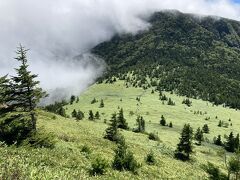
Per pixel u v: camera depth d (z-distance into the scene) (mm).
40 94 35500
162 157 61688
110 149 48219
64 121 70688
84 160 30109
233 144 110938
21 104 34688
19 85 34438
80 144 42062
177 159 69062
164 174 43188
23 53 35406
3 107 34375
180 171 50031
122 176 30609
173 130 173375
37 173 16406
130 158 36281
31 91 35281
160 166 48312
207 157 85625
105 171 28938
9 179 13641
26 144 28859
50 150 28672
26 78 34688
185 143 74250
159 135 136000
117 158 35219
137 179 32719
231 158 22562
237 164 22281
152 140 88062
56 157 26422
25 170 16281
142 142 75812
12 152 21719
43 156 23891
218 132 192375
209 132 187625
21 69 35156
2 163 16375
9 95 34344
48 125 53594
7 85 34469
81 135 53906
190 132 75438
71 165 25438
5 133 30047
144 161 48062
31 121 34688
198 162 71562
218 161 80375
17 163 17453
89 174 25531
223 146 122438
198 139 137000
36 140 30172
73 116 162875
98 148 45250
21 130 30984
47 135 31438
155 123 194500
